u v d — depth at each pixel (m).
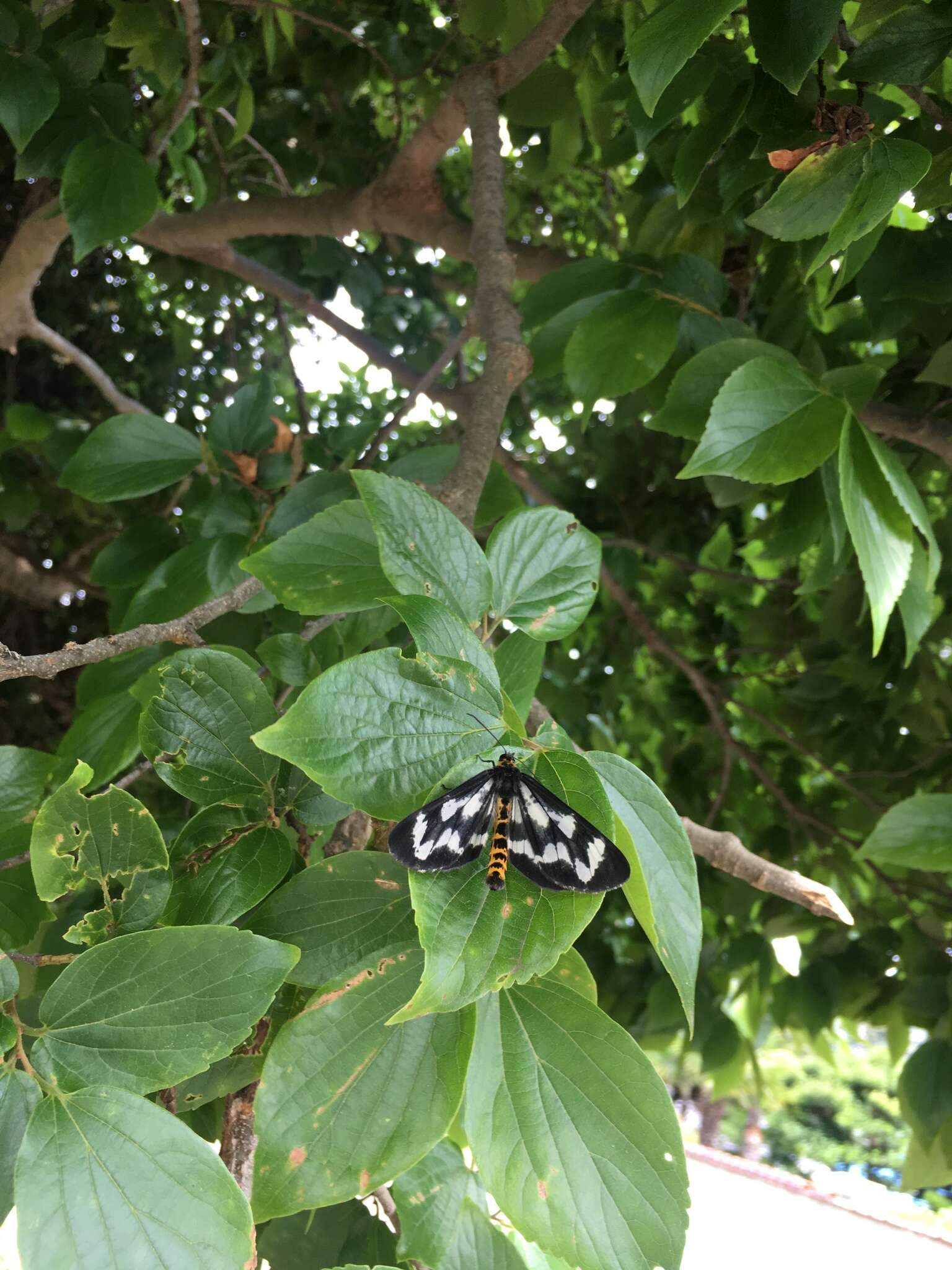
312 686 0.19
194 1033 0.18
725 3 0.26
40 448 0.80
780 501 0.58
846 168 0.29
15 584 0.96
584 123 0.72
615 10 0.55
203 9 0.61
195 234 0.69
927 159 0.27
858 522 0.31
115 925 0.21
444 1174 0.25
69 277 0.97
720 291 0.47
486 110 0.53
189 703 0.23
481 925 0.18
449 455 0.40
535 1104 0.20
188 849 0.23
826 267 0.50
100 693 0.36
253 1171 0.20
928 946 0.65
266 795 0.23
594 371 0.44
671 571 0.88
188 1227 0.16
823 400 0.32
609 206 0.81
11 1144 0.17
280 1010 0.23
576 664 0.89
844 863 0.74
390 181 0.65
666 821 0.21
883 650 0.66
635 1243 0.19
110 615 0.48
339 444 0.51
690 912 0.21
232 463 0.42
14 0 0.39
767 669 0.92
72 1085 0.18
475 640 0.21
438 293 0.92
